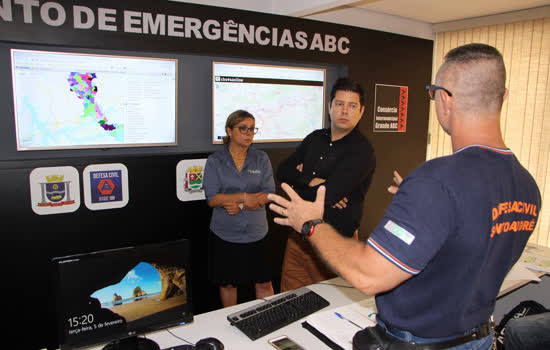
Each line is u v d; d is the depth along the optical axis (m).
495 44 3.77
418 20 4.11
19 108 2.31
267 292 2.68
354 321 1.45
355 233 2.22
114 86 2.58
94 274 1.22
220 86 2.99
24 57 2.28
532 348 1.13
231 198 2.42
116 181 2.63
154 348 1.28
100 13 2.42
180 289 1.35
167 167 2.81
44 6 2.26
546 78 3.45
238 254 2.52
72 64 2.43
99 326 1.23
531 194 0.94
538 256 2.19
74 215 2.52
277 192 3.32
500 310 2.42
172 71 2.76
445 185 0.80
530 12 3.45
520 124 3.66
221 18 2.84
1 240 2.32
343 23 3.58
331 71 3.60
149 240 2.80
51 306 2.50
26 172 2.34
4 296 2.36
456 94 0.88
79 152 2.55
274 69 3.21
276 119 3.29
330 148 2.19
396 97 3.97
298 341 1.36
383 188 4.04
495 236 0.84
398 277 0.81
